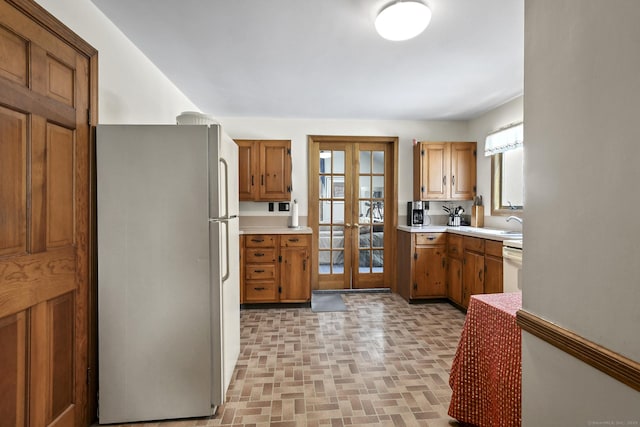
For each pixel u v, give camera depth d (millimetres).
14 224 1220
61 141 1464
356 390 1947
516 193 3430
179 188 1680
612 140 714
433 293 3738
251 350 2490
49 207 1389
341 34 2078
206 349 1702
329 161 4242
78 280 1568
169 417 1691
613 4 708
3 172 1176
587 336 784
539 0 943
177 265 1683
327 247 4270
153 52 2318
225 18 1893
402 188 4250
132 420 1677
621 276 696
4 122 1179
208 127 1694
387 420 1677
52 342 1410
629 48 672
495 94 3248
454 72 2680
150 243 1671
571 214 833
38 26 1319
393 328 2953
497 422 1389
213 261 1702
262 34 2080
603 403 746
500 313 1380
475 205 3951
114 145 1653
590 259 775
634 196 667
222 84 2961
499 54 2365
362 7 1784
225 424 1659
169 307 1685
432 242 3730
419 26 1805
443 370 2186
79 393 1581
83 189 1604
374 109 3764
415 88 3074
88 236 1640
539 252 957
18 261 1233
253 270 3525
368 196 4301
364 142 4258
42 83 1344
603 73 734
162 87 2695
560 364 877
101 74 1813
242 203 4098
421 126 4270
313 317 3258
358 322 3113
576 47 810
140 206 1664
